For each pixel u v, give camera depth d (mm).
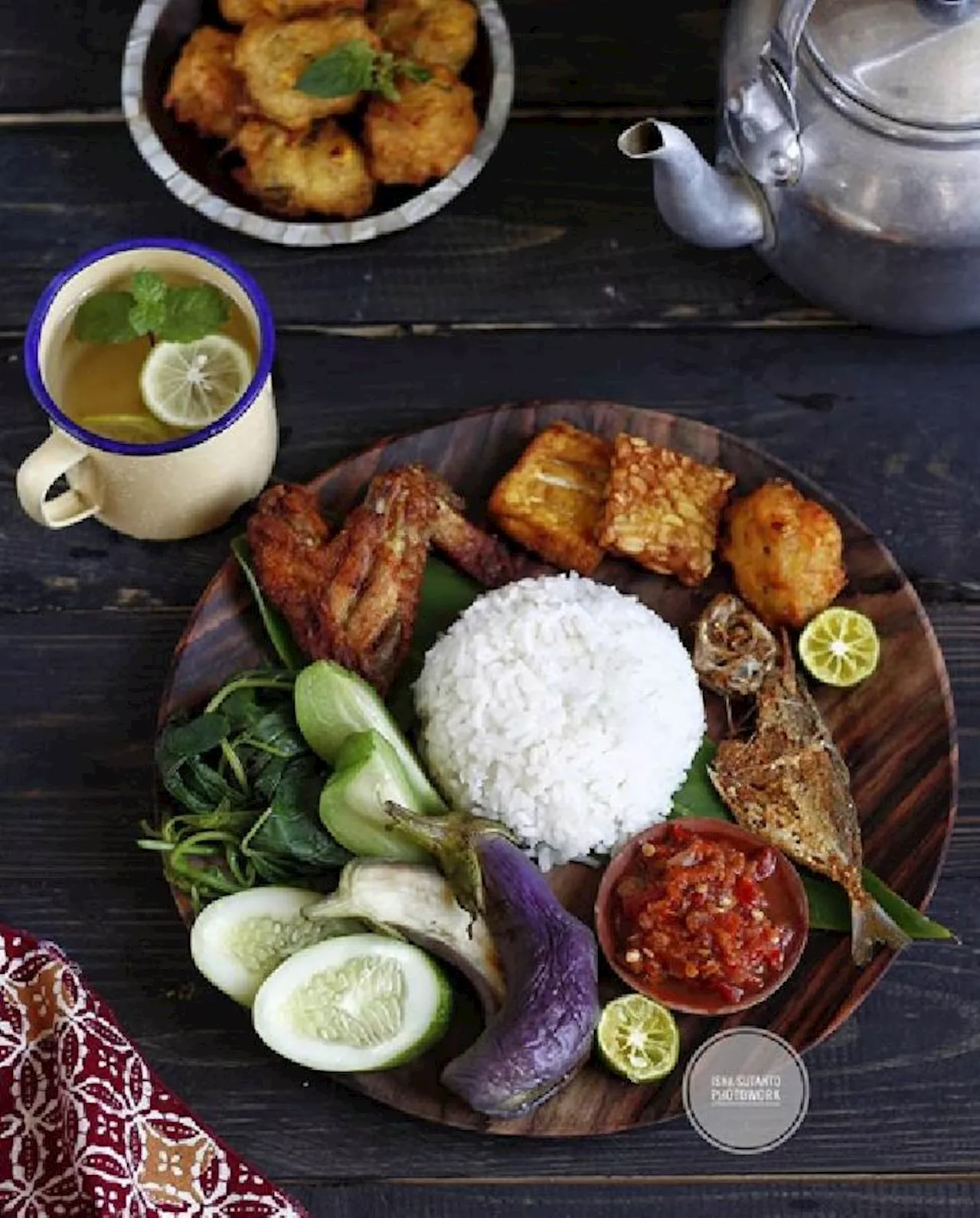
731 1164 945
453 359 1053
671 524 985
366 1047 915
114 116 1087
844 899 950
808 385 1049
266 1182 904
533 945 911
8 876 983
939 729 975
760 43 956
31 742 1001
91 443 938
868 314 1010
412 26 1049
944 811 967
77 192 1077
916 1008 964
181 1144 906
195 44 1051
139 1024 960
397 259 1065
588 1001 908
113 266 972
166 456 949
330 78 1020
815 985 943
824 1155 947
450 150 1032
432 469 1014
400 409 1046
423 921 922
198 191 1037
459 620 979
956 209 931
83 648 1016
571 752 947
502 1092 903
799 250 982
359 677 958
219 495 992
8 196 1076
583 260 1065
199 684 983
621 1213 943
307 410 1046
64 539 1028
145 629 1018
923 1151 949
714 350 1054
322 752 952
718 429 1018
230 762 951
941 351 1053
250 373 972
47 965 911
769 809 960
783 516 971
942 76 905
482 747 952
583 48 1090
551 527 994
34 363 944
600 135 1079
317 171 1033
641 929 936
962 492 1034
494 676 956
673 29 1093
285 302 1061
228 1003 962
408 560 973
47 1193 895
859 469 1038
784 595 975
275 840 942
